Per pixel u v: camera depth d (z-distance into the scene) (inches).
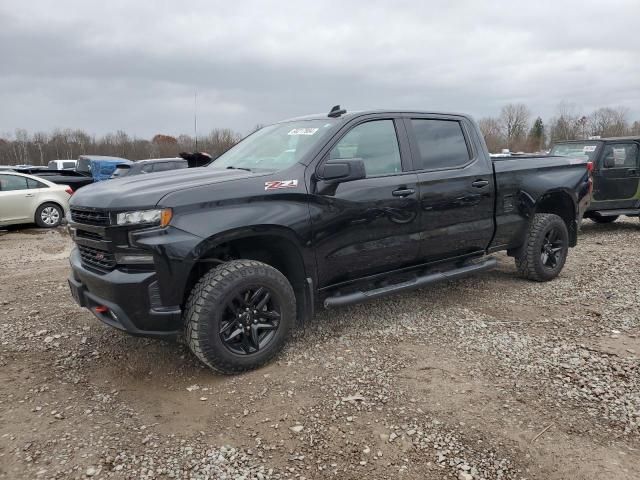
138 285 125.7
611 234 375.6
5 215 472.7
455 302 201.5
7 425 117.5
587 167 239.3
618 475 96.7
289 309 145.9
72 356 156.1
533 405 121.7
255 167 163.6
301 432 112.9
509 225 206.8
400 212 168.2
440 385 132.3
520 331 168.9
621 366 139.9
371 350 154.9
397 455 104.1
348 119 163.9
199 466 101.9
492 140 2827.3
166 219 126.4
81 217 138.8
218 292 131.6
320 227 150.1
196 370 144.9
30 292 227.0
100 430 115.2
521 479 96.4
